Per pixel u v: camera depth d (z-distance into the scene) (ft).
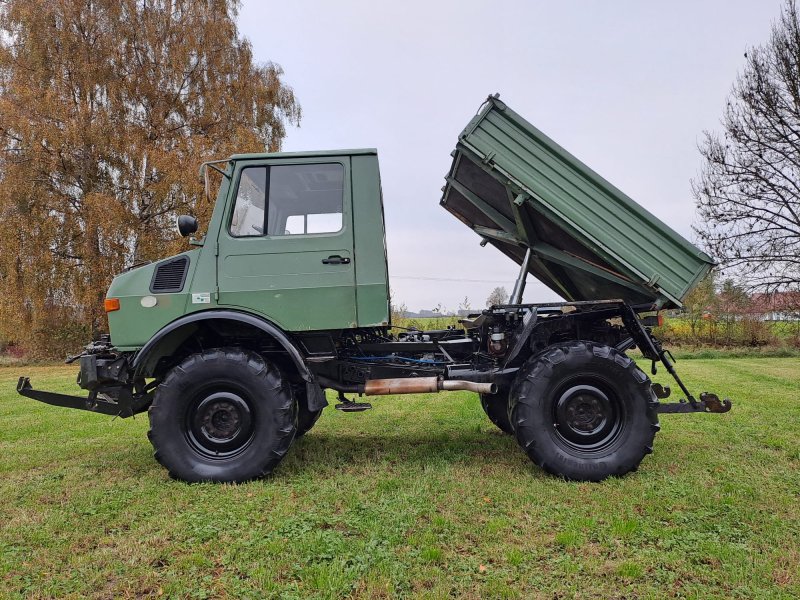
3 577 7.62
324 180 13.05
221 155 54.95
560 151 12.31
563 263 14.06
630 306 12.98
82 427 18.79
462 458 13.64
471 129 12.69
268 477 12.14
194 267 12.56
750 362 43.78
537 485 11.31
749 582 7.26
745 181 45.37
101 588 7.32
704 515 9.58
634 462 11.77
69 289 54.54
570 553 8.16
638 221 12.23
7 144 52.54
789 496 10.53
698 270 12.01
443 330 15.25
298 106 69.62
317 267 12.55
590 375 12.05
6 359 58.34
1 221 50.90
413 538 8.55
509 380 13.10
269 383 11.88
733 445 14.79
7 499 10.93
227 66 62.90
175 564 7.90
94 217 52.31
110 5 55.98
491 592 7.02
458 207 16.31
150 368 12.59
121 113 56.65
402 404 23.08
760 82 44.65
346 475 12.16
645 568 7.68
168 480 12.07
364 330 13.56
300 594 7.02
